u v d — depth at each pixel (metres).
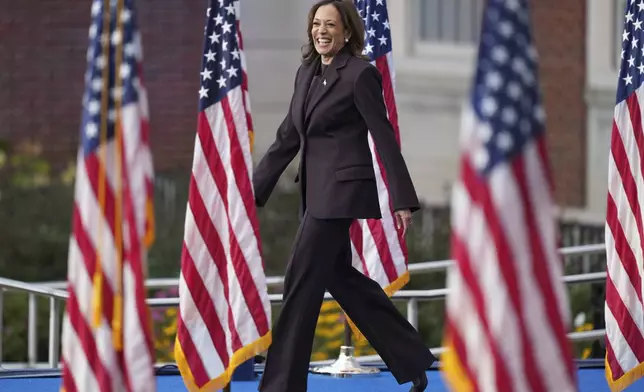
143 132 13.88
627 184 19.11
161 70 39.50
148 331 13.81
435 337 29.06
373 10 20.75
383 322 17.80
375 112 17.00
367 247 20.66
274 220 34.66
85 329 14.09
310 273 17.22
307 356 17.31
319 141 17.31
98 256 14.00
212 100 17.81
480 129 11.68
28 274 34.06
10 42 39.41
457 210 11.78
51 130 39.44
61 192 36.44
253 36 40.06
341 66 17.23
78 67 39.59
